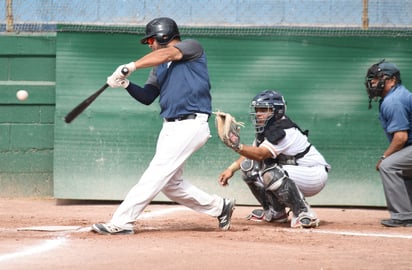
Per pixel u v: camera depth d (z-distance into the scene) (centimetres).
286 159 1750
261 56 2317
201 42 2320
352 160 2325
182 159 1527
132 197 1516
